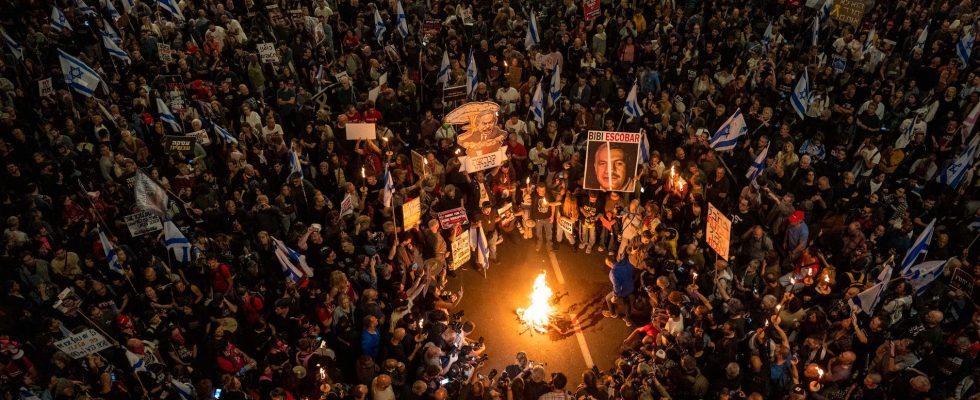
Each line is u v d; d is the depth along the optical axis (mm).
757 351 11438
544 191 15523
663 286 12445
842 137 17906
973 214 15102
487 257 15633
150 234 13812
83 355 10828
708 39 21484
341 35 22000
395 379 11484
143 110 17031
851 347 11906
